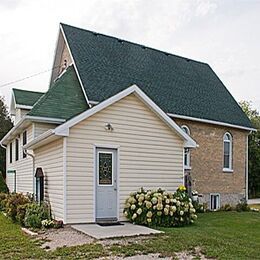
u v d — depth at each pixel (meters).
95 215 11.85
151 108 13.34
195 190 19.92
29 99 20.22
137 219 11.67
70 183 11.51
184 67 24.02
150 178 13.25
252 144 40.31
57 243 8.59
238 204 20.22
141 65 20.81
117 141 12.59
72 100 15.91
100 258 7.04
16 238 9.33
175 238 9.04
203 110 21.08
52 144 12.68
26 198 13.84
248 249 7.88
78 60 17.67
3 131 42.19
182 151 14.24
